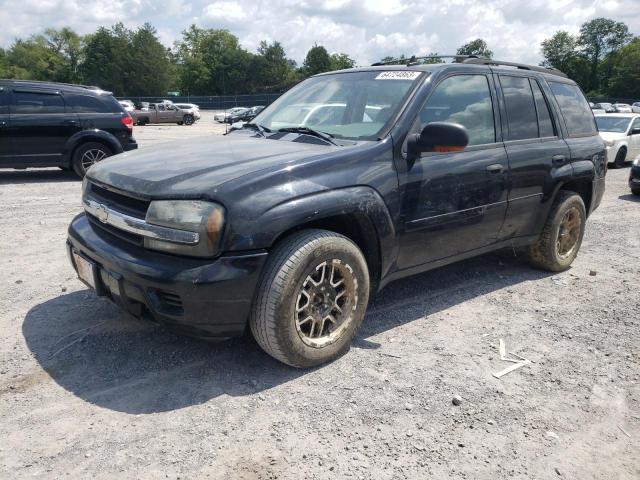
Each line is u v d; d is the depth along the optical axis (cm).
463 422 282
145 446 255
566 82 536
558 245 517
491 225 430
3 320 385
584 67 11156
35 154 972
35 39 10106
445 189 381
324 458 251
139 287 292
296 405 291
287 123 416
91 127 1006
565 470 251
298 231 317
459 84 409
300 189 304
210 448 255
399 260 368
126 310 313
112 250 308
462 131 329
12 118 944
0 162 951
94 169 362
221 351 347
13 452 249
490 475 245
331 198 314
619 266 565
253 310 303
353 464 248
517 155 439
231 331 297
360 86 408
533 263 527
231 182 289
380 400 299
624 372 340
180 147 378
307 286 314
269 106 468
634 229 749
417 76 390
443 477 242
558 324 409
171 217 285
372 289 366
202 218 280
